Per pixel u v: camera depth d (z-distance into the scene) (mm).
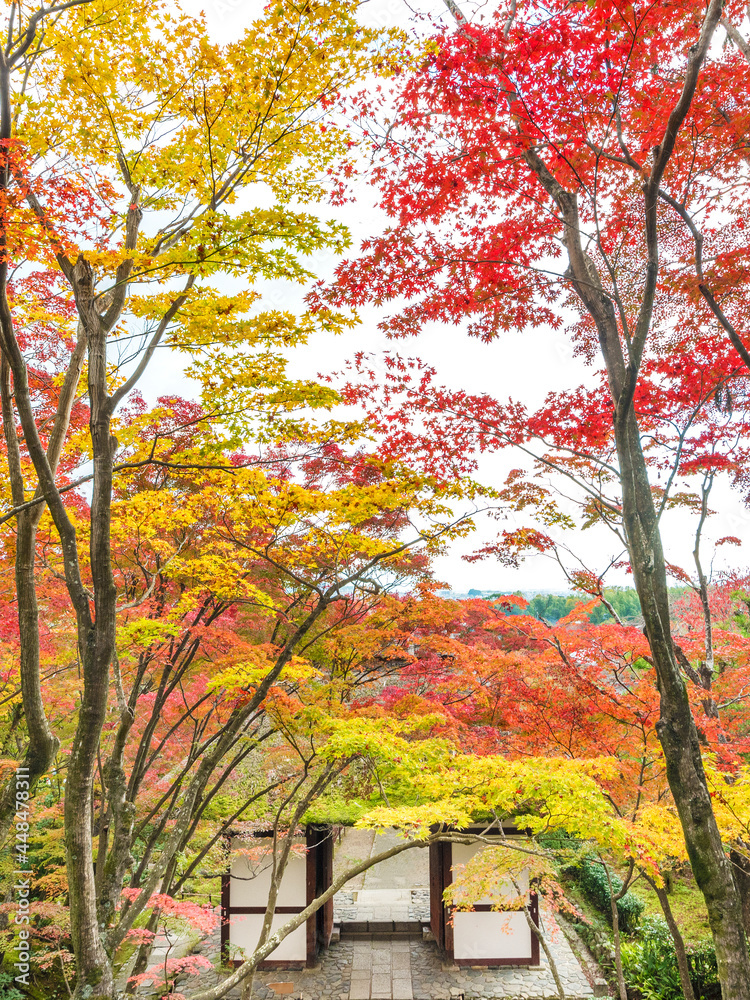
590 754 7293
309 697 8523
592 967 10859
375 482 7414
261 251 5156
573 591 9000
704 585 7965
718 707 8320
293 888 11406
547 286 6402
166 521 7602
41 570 8516
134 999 5297
